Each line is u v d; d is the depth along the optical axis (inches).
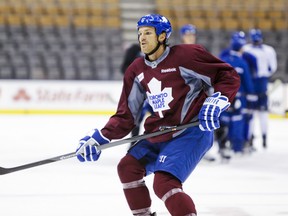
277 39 1373.0
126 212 403.2
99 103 1131.3
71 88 1128.8
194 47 291.4
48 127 946.7
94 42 1310.3
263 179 552.1
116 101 1132.5
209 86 297.9
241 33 663.1
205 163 652.7
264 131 761.0
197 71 288.2
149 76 295.3
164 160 285.1
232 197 462.6
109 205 425.1
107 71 1216.2
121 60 1236.5
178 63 288.5
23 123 995.3
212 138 305.7
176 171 280.2
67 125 974.4
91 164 617.6
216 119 279.0
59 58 1229.7
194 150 289.1
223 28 1393.9
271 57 736.3
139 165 298.0
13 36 1309.1
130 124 307.4
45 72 1205.7
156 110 298.5
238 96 658.2
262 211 412.5
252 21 1412.4
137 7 1417.3
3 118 1063.6
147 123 305.7
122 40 1336.1
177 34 1363.2
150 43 288.5
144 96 308.0
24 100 1123.9
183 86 291.3
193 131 293.9
